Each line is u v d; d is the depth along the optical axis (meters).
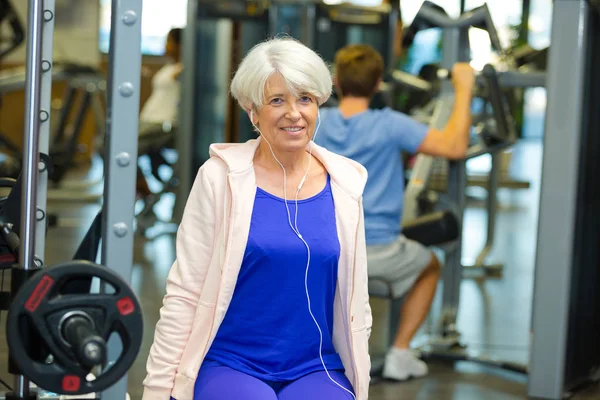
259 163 2.35
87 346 1.65
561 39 3.62
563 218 3.66
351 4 8.08
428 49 10.97
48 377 1.74
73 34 11.62
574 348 3.84
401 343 4.04
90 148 12.85
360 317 2.33
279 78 2.26
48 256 6.36
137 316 1.77
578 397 3.82
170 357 2.26
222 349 2.29
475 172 13.34
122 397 2.38
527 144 17.64
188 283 2.27
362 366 2.31
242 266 2.26
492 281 6.50
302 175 2.35
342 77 3.80
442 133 3.82
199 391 2.21
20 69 10.78
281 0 7.53
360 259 2.32
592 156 3.81
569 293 3.71
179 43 8.32
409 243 3.84
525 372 4.18
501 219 9.73
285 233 2.26
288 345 2.29
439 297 5.89
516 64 4.66
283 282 2.26
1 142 8.68
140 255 6.83
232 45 7.81
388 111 3.82
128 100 2.37
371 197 3.76
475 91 4.73
